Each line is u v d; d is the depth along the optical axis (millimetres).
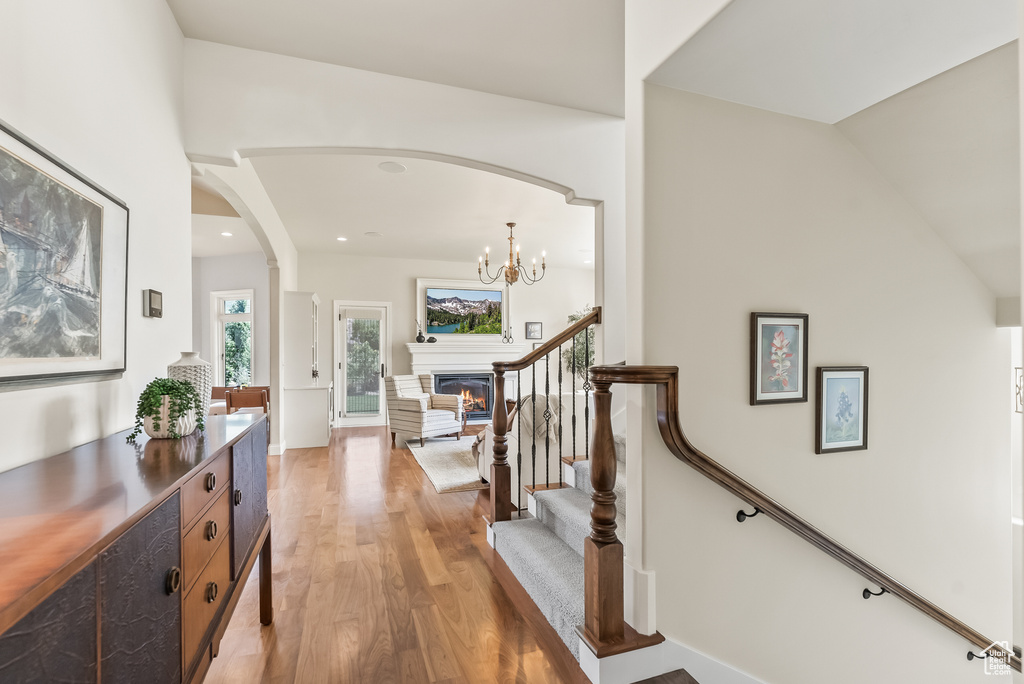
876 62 1683
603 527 1745
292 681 1727
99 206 1604
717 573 1858
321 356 7559
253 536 1807
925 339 2301
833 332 2111
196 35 2541
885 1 1378
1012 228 2096
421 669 1799
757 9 1405
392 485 4293
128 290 1867
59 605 634
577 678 1749
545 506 2830
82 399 1517
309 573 2564
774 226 2000
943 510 2344
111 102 1731
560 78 2932
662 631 1773
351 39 2562
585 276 9039
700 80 1789
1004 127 1827
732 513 1882
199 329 7148
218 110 2596
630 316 1839
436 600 2291
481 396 8312
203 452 1340
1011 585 2494
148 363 2059
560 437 3170
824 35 1538
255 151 2715
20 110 1234
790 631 1996
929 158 2033
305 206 5129
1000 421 2465
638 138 1800
